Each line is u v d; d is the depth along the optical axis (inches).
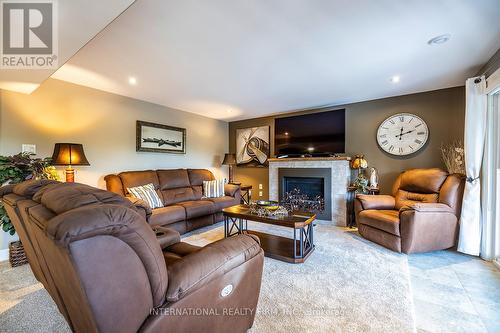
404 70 108.0
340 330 56.5
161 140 166.4
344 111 156.8
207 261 42.6
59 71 106.9
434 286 77.4
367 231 120.6
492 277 83.2
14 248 92.1
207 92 139.6
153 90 135.3
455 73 111.6
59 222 27.4
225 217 115.0
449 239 104.7
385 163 151.9
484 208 99.7
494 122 97.0
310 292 73.2
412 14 67.5
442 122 134.0
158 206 133.6
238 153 222.1
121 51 88.2
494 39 81.1
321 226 151.3
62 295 44.3
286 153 181.5
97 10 53.2
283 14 67.0
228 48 86.5
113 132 139.9
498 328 58.0
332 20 70.1
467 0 61.6
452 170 125.1
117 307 31.0
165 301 36.7
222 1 61.1
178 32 75.5
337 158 153.0
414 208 99.5
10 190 64.2
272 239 118.2
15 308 66.1
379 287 76.0
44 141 112.0
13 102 103.2
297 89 134.4
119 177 132.7
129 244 31.9
